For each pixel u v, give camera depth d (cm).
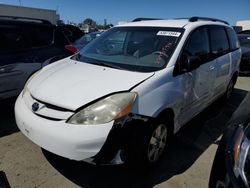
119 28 429
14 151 356
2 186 202
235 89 755
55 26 555
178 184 306
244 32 1283
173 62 339
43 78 335
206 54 424
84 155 265
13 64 463
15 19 504
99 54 389
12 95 474
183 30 381
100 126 263
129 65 342
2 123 443
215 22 499
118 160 278
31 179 301
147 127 290
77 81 307
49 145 274
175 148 385
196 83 385
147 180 309
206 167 342
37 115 290
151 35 385
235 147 206
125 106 273
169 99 317
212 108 566
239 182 185
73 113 270
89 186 295
